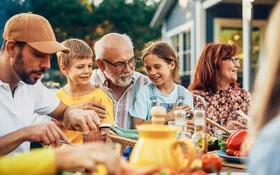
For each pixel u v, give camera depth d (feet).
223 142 6.55
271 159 2.60
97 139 5.14
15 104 6.84
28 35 6.32
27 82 6.63
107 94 9.46
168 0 34.35
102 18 41.50
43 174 3.35
